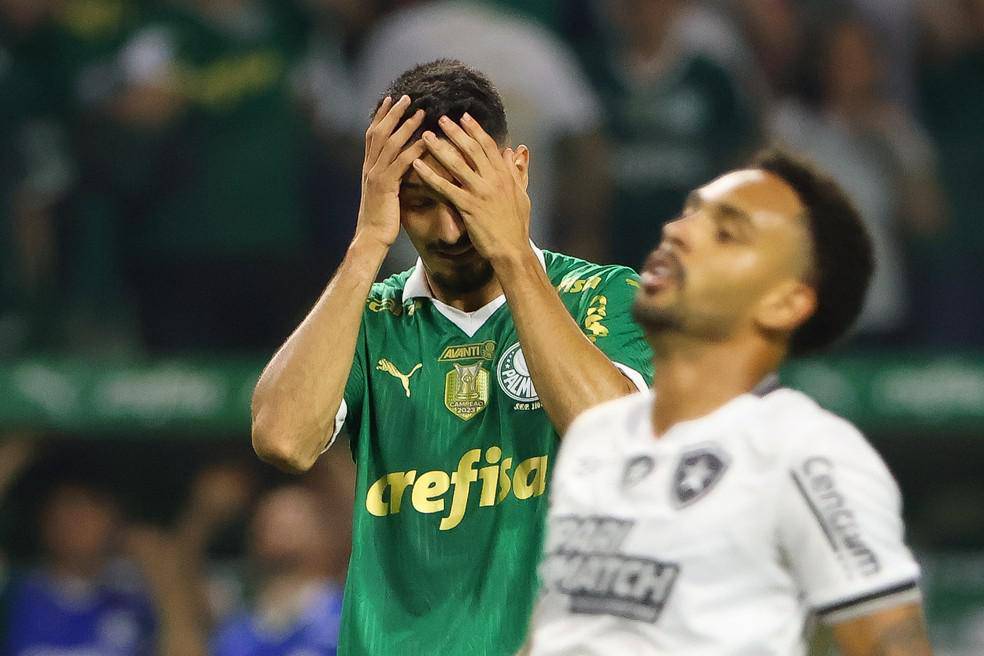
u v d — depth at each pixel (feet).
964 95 108.06
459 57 101.19
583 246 101.55
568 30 105.91
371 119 43.29
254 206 102.22
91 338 100.89
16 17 103.65
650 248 102.63
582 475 32.55
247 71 103.04
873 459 30.63
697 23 105.29
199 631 90.74
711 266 31.94
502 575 41.11
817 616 30.68
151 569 90.99
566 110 101.45
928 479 92.99
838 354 94.99
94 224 102.47
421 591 41.65
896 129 106.52
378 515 42.63
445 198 40.14
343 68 105.09
